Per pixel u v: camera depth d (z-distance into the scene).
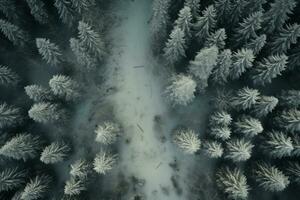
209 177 26.91
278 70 23.77
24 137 24.19
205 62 21.92
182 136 24.78
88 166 24.41
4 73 25.30
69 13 26.39
